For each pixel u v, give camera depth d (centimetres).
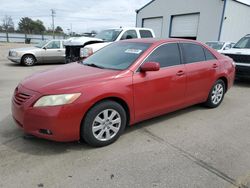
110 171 291
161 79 399
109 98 346
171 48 436
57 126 305
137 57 388
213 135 401
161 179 279
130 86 359
